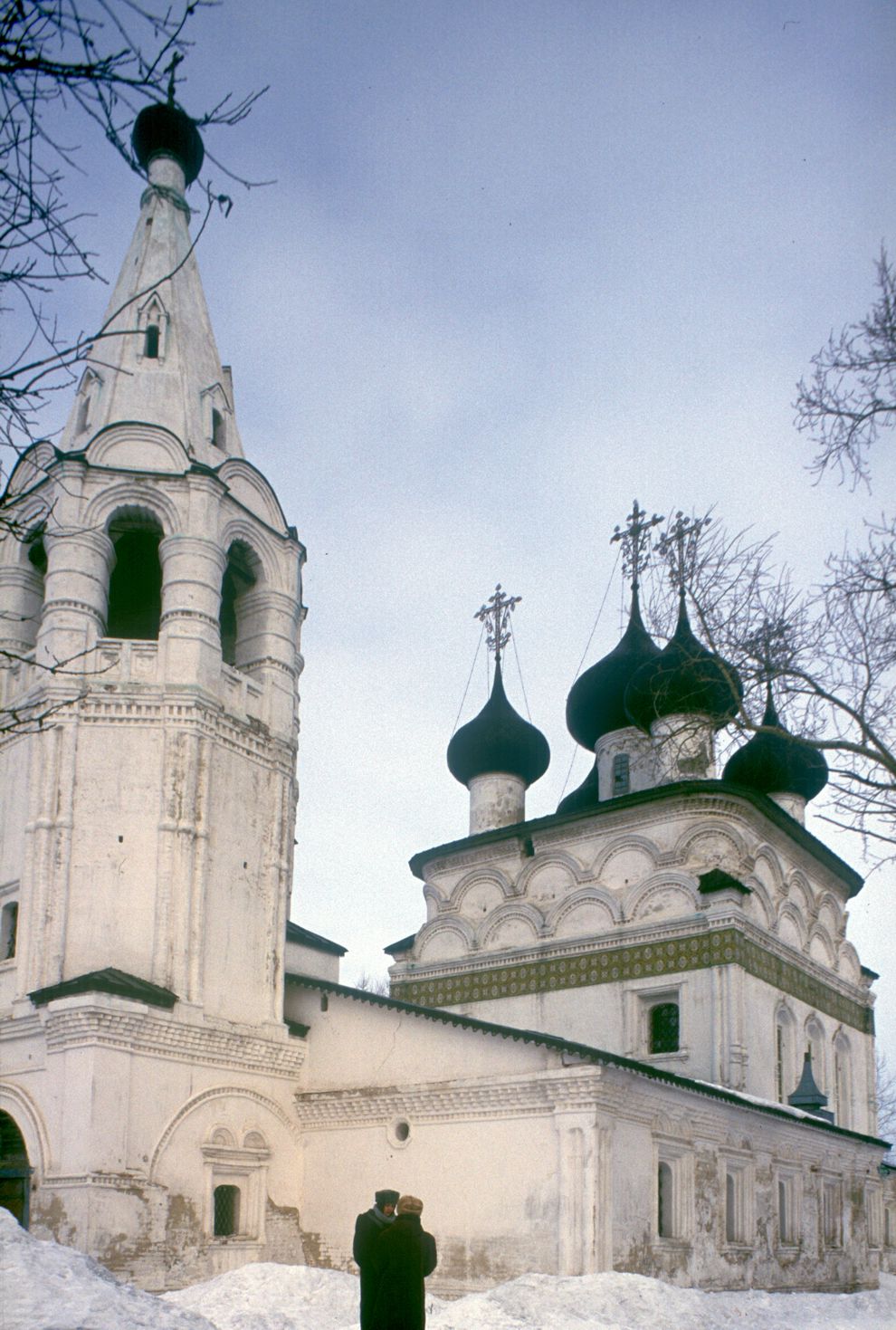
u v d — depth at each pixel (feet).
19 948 69.15
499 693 119.03
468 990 99.04
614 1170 61.52
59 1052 65.41
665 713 91.81
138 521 78.74
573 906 95.71
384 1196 31.30
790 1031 92.53
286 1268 54.80
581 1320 49.08
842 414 45.98
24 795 72.13
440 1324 47.44
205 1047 69.31
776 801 106.83
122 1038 65.16
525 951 96.37
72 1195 61.82
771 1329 55.42
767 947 90.48
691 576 56.24
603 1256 59.06
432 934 104.83
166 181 89.86
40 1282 28.35
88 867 70.08
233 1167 69.46
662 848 94.02
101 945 69.00
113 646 74.18
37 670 73.67
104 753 71.92
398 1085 69.67
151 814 71.36
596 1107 60.85
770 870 95.50
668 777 96.63
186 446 79.15
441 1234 65.16
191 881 71.15
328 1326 47.70
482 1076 65.92
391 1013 72.69
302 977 77.36
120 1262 61.98
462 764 116.26
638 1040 88.53
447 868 108.88
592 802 120.47
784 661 52.03
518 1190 62.80
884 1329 63.00
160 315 84.48
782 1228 79.66
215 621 76.69
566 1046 62.49
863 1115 102.99
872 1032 107.24
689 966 86.99
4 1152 67.26
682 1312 52.85
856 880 109.70
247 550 81.82
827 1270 82.94
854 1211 89.86
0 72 19.79
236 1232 69.46
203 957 70.90
